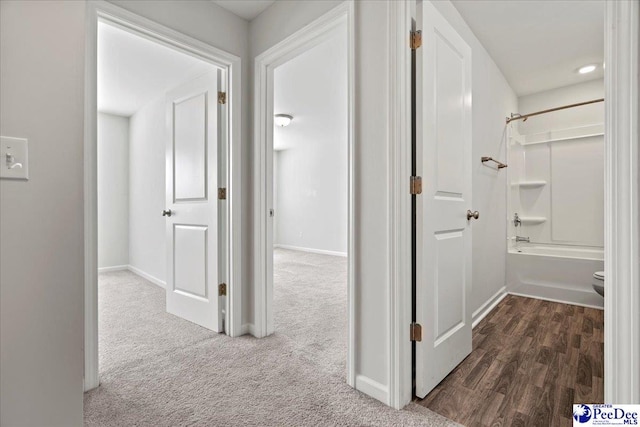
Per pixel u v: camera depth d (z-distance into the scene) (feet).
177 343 7.08
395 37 4.66
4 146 2.79
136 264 15.02
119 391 5.18
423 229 4.91
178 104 8.82
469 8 7.47
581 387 5.27
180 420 4.46
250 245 7.64
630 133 2.88
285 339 7.32
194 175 8.29
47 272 3.01
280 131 19.47
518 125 13.46
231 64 7.29
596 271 9.55
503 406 4.77
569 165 12.28
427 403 4.85
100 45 8.47
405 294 4.76
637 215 2.85
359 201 5.17
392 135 4.69
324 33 5.99
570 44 9.13
